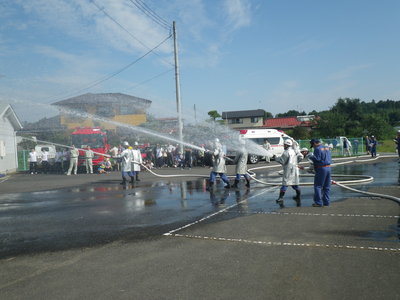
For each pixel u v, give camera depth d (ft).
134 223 21.68
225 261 14.05
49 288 12.01
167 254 15.25
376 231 17.84
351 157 87.10
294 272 12.63
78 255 15.62
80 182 48.52
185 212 24.68
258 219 21.56
